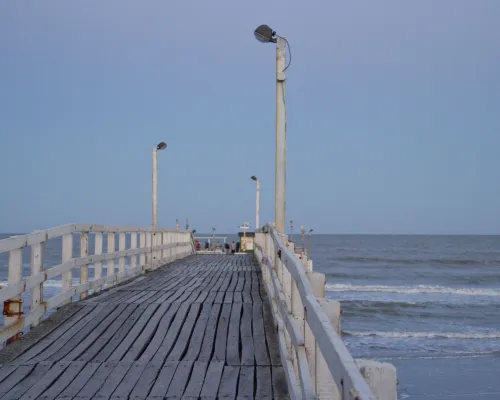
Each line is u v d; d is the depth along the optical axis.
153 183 22.53
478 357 21.25
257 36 12.14
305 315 3.93
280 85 12.18
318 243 142.12
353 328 28.64
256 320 9.11
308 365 4.44
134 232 16.12
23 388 5.91
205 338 8.02
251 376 6.33
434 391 16.59
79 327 8.56
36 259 8.62
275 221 12.09
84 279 11.13
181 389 5.92
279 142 12.12
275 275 8.59
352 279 55.47
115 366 6.71
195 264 21.88
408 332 26.91
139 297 11.23
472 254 96.00
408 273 62.00
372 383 2.86
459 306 36.62
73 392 5.80
